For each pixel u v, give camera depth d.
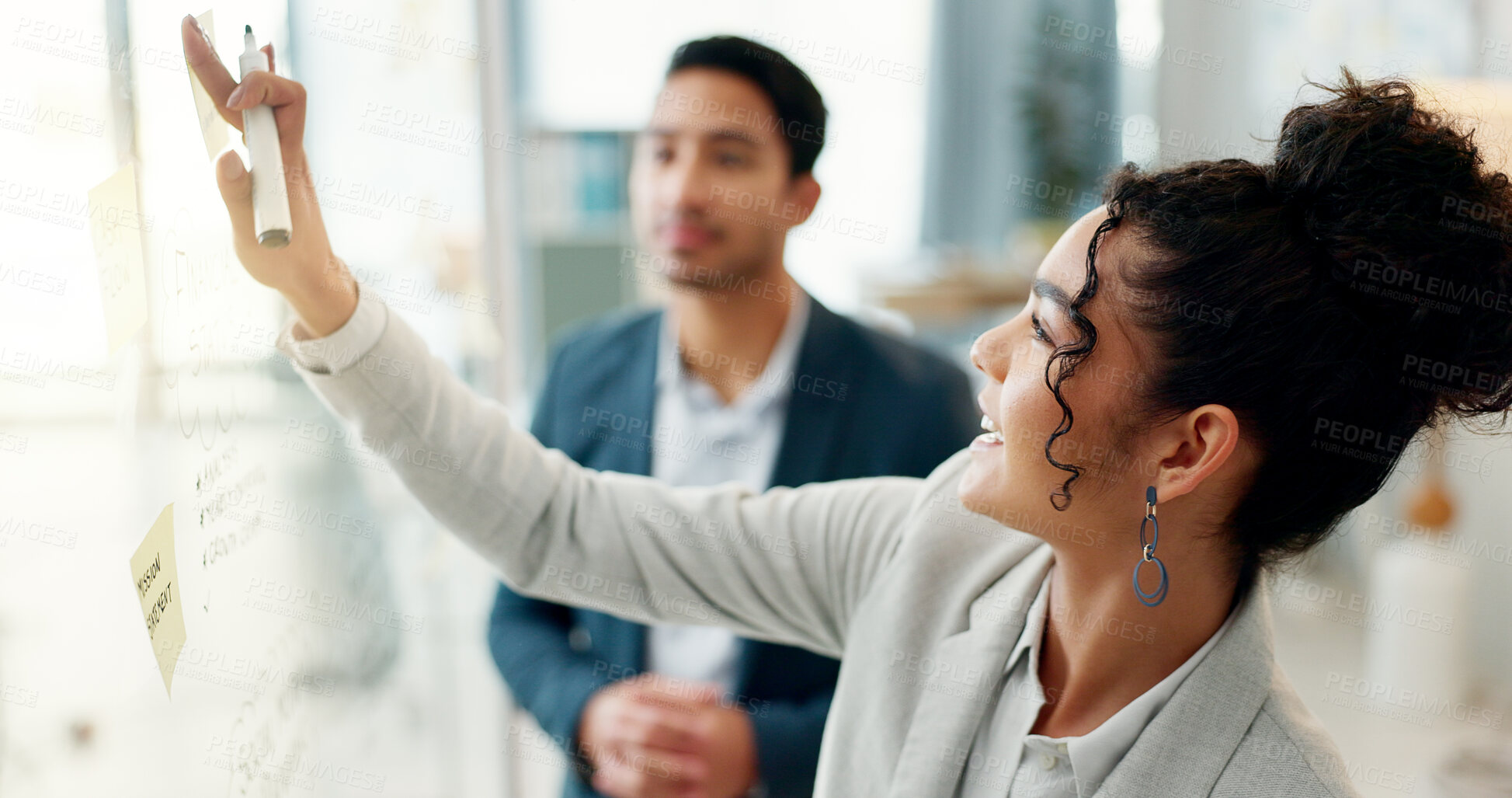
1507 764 1.32
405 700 1.21
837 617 0.83
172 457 0.53
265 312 0.71
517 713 1.61
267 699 0.70
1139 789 0.58
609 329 1.24
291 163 0.62
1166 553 0.60
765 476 1.12
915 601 0.75
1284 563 0.63
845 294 3.33
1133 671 0.63
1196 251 0.55
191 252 0.56
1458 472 1.80
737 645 1.09
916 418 1.09
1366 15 2.44
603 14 2.64
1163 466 0.59
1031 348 0.61
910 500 0.82
